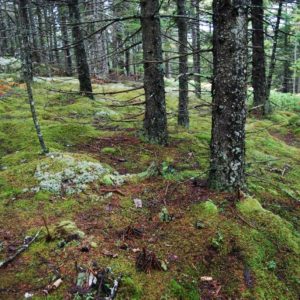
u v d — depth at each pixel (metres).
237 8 5.05
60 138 9.18
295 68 25.86
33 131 9.84
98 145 8.80
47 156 7.16
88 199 5.69
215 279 4.11
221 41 5.27
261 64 17.44
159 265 4.09
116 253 4.24
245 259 4.39
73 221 5.00
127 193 5.98
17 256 4.14
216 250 4.47
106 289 3.61
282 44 27.08
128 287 3.71
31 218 5.09
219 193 5.71
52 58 21.34
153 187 6.23
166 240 4.62
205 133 11.55
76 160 6.75
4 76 18.56
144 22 8.02
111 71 28.66
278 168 9.26
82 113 13.28
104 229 4.80
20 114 12.51
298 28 22.16
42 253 4.19
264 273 4.26
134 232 4.72
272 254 4.59
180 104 12.19
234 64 5.26
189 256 4.34
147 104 8.76
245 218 5.11
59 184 6.00
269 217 5.16
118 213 5.29
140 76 29.86
